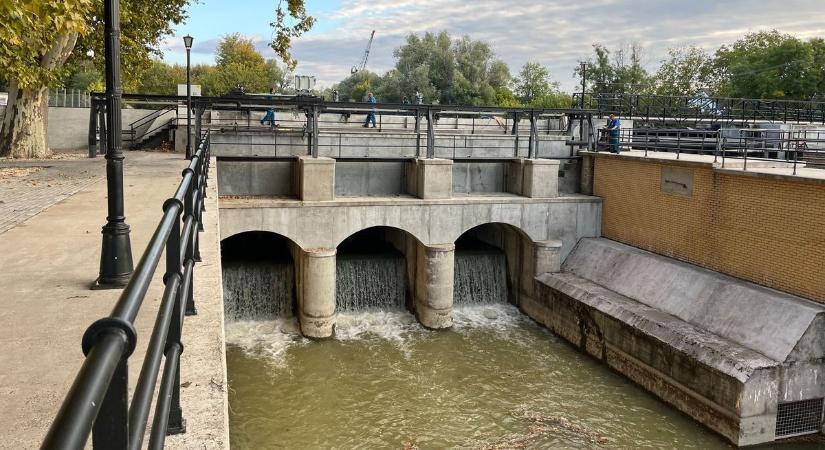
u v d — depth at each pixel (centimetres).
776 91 6650
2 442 373
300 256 2638
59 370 489
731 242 2306
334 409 2003
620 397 2133
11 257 887
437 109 2958
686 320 2202
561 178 3231
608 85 7662
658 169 2669
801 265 2030
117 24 735
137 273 264
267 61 10406
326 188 2634
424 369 2316
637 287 2503
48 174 2089
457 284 3058
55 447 130
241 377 2206
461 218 2816
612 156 2952
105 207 1359
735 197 2284
